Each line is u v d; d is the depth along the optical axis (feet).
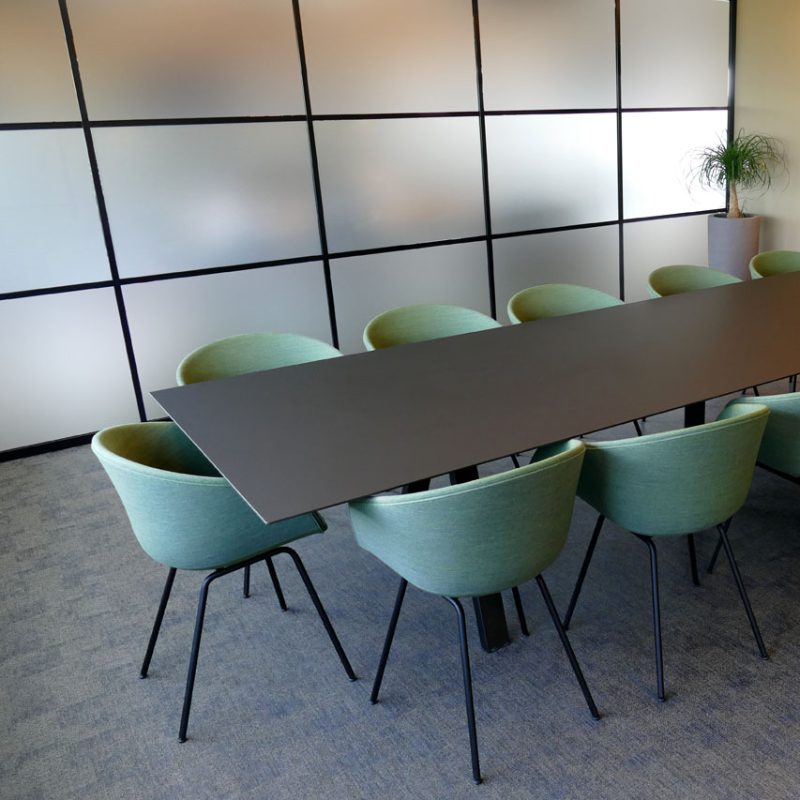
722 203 20.30
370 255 15.12
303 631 7.22
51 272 12.30
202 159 13.09
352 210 14.73
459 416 6.03
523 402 6.26
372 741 5.72
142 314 13.17
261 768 5.54
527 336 8.56
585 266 18.19
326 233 14.55
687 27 18.47
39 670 6.88
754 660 6.27
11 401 12.51
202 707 6.24
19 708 6.37
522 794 5.11
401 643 6.90
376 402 6.58
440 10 14.80
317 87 13.85
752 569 7.64
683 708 5.78
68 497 10.90
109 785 5.49
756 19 18.95
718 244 19.26
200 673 6.69
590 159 17.60
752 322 8.39
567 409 6.01
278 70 13.43
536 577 5.56
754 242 18.92
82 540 9.48
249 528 5.49
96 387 13.10
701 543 8.23
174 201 13.01
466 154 15.78
